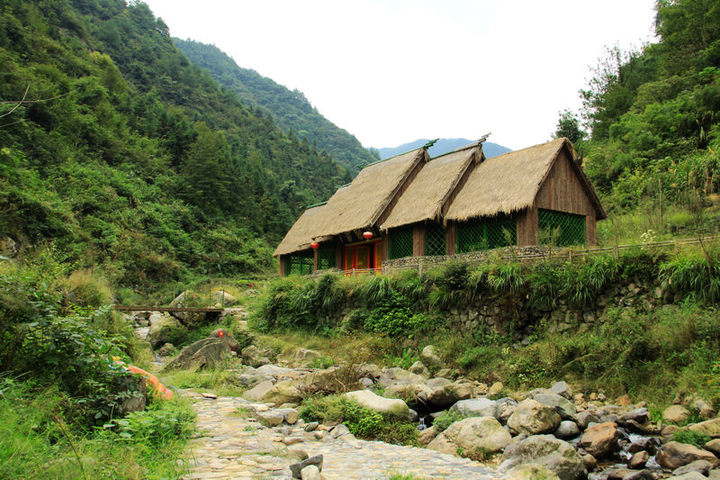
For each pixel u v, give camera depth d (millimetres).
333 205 25766
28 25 61281
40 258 11953
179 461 5848
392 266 19188
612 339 10648
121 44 100375
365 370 12773
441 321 14859
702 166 18578
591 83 41656
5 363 6391
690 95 26938
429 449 7742
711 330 9195
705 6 29812
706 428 7266
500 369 12094
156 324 24484
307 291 20406
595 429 7797
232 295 31859
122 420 5926
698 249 10391
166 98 98688
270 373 13680
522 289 12969
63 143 47625
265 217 67438
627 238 16531
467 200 17594
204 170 59875
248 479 5133
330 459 6711
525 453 6863
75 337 6617
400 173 21422
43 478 4273
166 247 44406
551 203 16719
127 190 48375
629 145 28578
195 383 12648
